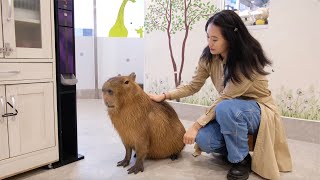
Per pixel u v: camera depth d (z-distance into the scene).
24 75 1.51
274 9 2.44
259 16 2.61
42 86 1.60
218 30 1.49
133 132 1.64
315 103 2.32
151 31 3.39
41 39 1.58
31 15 1.56
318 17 2.23
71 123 1.85
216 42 1.52
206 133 1.62
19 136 1.52
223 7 2.83
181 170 1.71
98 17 4.42
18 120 1.51
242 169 1.60
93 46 4.45
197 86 1.91
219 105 1.55
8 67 1.43
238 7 2.98
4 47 1.41
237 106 1.53
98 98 4.53
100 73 4.53
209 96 2.97
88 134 2.45
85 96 4.53
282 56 2.45
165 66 3.31
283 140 1.66
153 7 3.33
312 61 2.30
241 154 1.58
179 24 3.12
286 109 2.48
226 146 1.62
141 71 4.54
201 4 2.92
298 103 2.41
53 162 1.71
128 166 1.75
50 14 1.61
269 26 2.49
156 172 1.67
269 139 1.55
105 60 4.51
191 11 3.00
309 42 2.29
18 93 1.49
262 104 1.64
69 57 1.77
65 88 1.76
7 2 1.41
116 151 2.03
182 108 3.19
